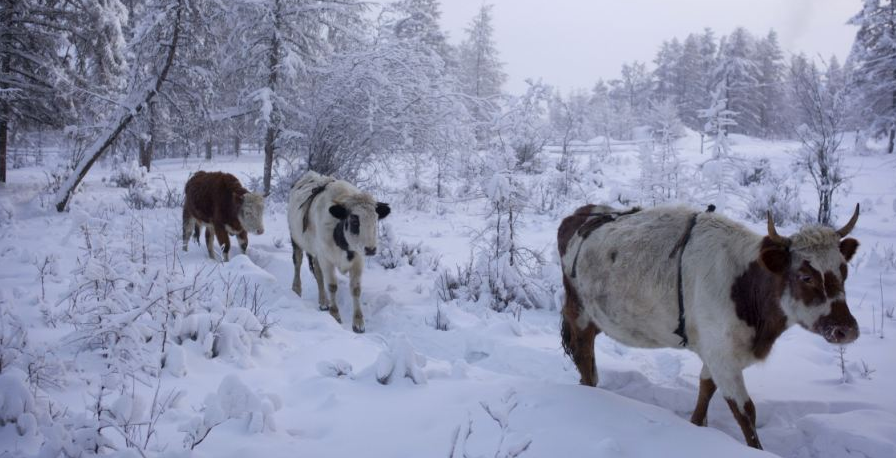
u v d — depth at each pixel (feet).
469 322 23.98
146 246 32.71
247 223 31.96
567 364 18.80
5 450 10.98
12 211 44.55
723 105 40.24
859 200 55.88
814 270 11.39
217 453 11.21
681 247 13.44
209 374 16.07
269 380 15.97
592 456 10.79
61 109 64.13
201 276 25.99
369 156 55.67
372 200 24.20
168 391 14.52
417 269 32.50
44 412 12.17
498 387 14.37
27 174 82.89
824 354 20.24
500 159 28.76
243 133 61.93
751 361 12.82
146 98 52.37
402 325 24.21
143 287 18.03
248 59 56.08
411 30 68.90
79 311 17.08
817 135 44.96
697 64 203.51
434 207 55.21
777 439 14.03
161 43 51.31
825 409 15.66
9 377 12.17
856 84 104.17
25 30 61.31
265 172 57.06
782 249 11.49
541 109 33.27
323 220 24.79
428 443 11.59
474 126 54.19
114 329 15.55
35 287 24.53
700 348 13.35
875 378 18.02
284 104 54.85
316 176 29.01
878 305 25.88
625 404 13.10
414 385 15.02
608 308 14.83
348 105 53.31
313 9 55.83
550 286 26.48
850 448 12.66
